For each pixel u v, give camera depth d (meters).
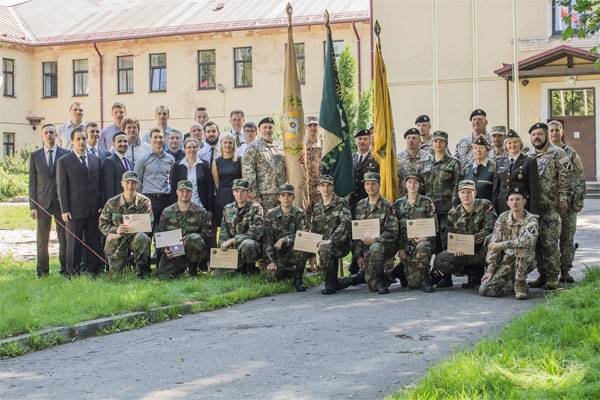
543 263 11.34
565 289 11.06
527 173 11.12
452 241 11.41
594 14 10.62
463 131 29.64
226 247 12.19
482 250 11.42
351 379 6.97
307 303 10.79
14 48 41.56
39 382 7.14
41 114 42.44
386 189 12.64
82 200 12.84
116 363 7.78
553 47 28.75
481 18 29.41
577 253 14.96
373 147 12.88
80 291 10.99
